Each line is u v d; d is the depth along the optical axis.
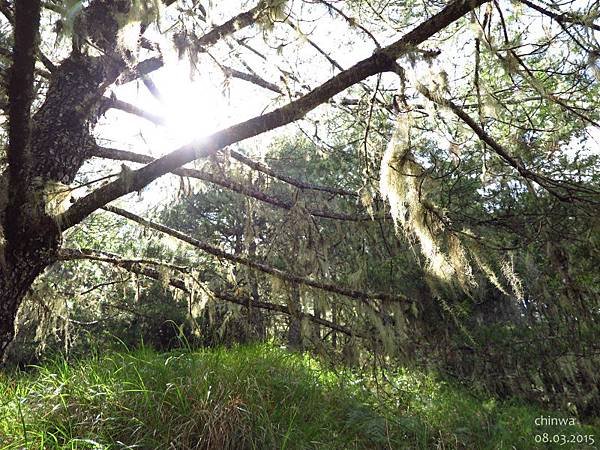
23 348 5.62
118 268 4.62
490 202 4.02
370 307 3.82
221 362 3.35
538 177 2.93
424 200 2.83
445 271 2.92
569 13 2.66
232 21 3.33
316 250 4.13
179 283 4.31
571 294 3.29
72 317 8.30
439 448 3.40
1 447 2.23
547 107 3.29
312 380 3.72
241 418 2.77
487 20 2.99
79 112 3.32
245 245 4.21
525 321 5.23
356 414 3.42
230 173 4.24
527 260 3.35
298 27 3.40
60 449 2.27
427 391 4.73
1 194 2.75
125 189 2.76
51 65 3.54
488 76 3.57
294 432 2.88
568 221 3.38
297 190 4.37
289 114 2.68
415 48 2.57
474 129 2.77
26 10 2.21
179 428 2.62
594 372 4.71
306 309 4.11
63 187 2.78
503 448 3.75
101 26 3.37
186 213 9.63
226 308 4.65
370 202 3.47
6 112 3.13
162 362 3.24
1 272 2.86
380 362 4.04
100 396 2.77
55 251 3.04
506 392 5.48
